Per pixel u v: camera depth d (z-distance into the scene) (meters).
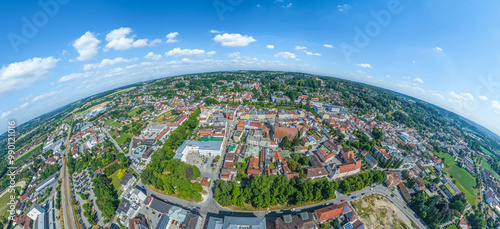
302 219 99.25
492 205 143.25
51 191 141.88
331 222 106.62
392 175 143.75
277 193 114.06
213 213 109.00
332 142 181.88
